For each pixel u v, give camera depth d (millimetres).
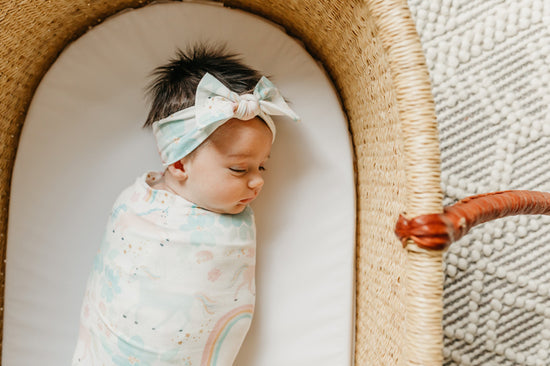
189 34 1034
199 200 907
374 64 841
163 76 1011
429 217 685
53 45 1022
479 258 1187
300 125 1046
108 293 909
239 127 863
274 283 1051
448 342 1185
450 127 1194
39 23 934
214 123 852
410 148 707
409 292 707
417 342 685
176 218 901
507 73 1189
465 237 1189
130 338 894
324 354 1035
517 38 1189
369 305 981
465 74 1190
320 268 1048
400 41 716
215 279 908
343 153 1048
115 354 904
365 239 1025
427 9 1188
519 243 1185
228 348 949
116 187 1053
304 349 1041
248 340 1043
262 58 1038
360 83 944
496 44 1189
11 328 1022
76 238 1051
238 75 913
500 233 1188
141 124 1052
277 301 1049
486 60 1190
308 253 1051
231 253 918
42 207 1038
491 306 1184
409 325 700
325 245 1050
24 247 1030
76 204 1049
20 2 852
